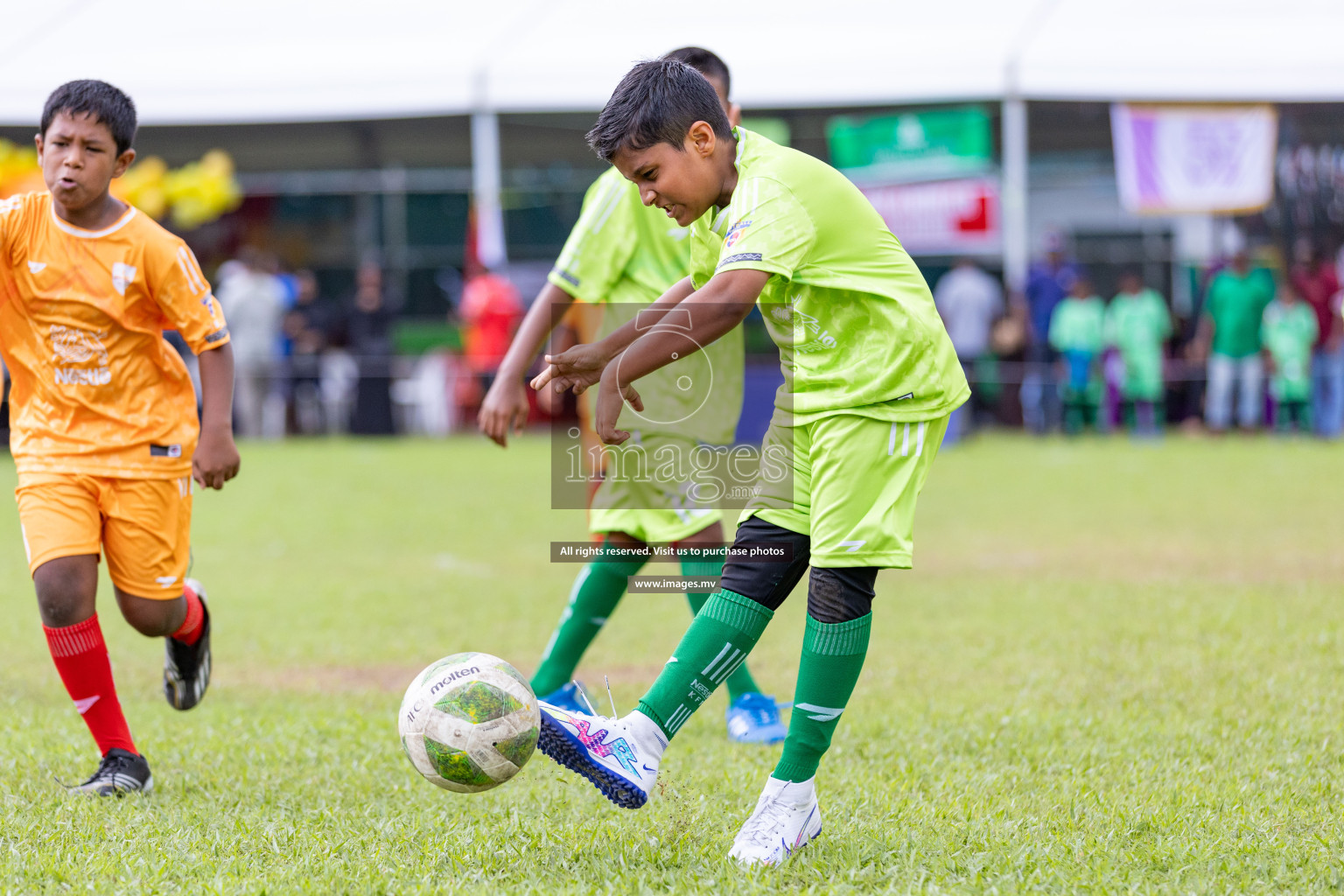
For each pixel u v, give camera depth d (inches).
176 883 296.7
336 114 1676.9
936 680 515.8
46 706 483.5
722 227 332.2
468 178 1884.8
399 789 375.9
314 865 305.0
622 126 313.0
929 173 1718.8
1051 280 1699.1
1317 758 389.7
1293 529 914.1
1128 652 550.3
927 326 314.5
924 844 318.7
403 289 1875.0
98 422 382.6
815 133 1867.6
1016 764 395.2
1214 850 310.3
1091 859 305.0
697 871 300.4
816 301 317.1
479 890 289.3
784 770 316.8
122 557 386.6
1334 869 296.7
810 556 322.3
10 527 973.8
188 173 1585.9
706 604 326.0
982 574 768.9
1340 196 1854.1
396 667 559.8
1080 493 1129.4
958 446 1560.0
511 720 308.7
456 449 1540.4
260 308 1651.1
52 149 371.6
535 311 462.0
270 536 938.1
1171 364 1790.1
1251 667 516.4
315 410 1738.4
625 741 313.6
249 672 551.2
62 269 376.5
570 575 792.3
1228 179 1726.1
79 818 340.5
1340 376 1686.8
